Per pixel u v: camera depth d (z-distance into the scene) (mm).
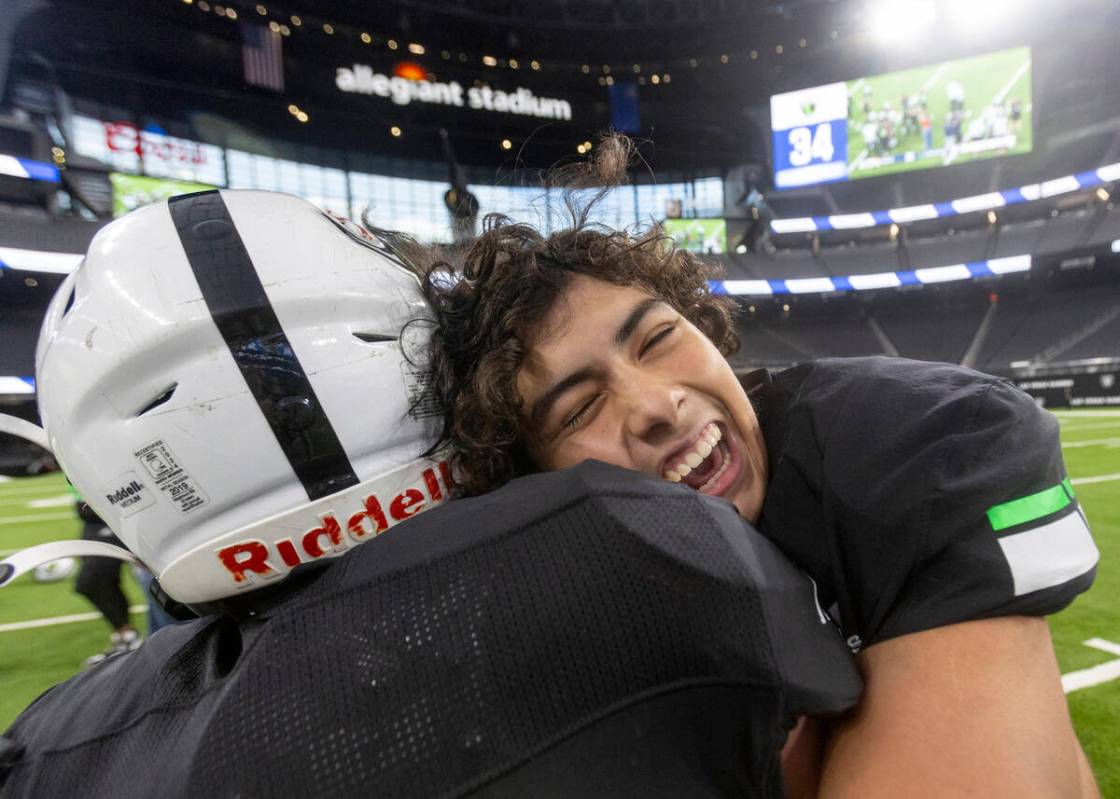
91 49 15438
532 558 432
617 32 19812
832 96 18078
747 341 20297
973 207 17281
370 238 851
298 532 654
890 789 474
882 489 624
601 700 400
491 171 21219
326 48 18266
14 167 13578
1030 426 661
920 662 543
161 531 654
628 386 866
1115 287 18125
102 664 744
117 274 666
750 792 435
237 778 386
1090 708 1873
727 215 21516
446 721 388
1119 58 18016
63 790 527
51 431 695
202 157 17406
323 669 414
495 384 830
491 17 18984
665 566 424
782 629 440
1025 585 570
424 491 734
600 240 970
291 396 646
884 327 20250
